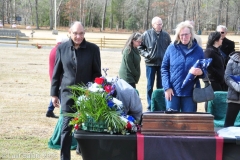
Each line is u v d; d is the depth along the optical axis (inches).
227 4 3243.1
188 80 183.0
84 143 137.3
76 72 178.9
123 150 137.2
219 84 245.1
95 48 184.1
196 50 188.7
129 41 263.6
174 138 135.6
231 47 284.8
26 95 371.9
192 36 188.7
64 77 181.5
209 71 241.9
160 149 135.9
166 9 3506.4
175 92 189.5
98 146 137.1
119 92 153.2
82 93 155.1
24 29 2748.5
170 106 190.5
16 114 291.0
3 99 348.5
